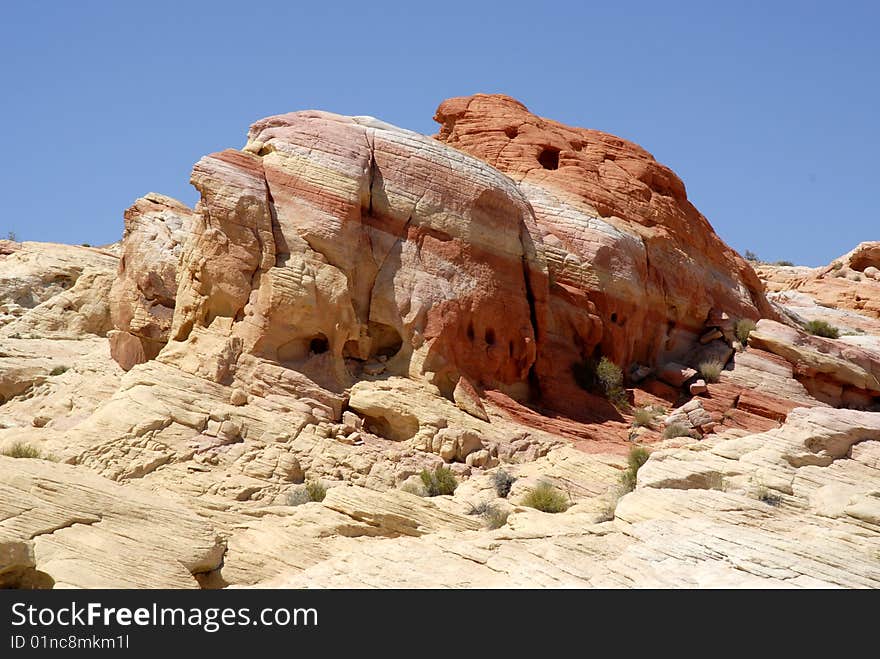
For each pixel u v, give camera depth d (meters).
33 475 19.66
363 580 18.84
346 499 22.31
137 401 26.84
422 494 26.45
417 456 27.94
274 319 28.94
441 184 32.06
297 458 26.62
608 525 20.58
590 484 27.00
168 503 20.23
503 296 32.12
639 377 35.41
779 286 58.22
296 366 29.05
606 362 33.69
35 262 43.41
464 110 39.34
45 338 38.50
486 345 31.53
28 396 32.78
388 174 31.66
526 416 30.61
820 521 20.34
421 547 20.03
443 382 30.39
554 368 33.12
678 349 37.75
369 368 30.02
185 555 19.17
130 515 19.61
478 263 31.88
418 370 30.00
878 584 17.97
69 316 39.44
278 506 23.34
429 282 30.92
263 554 20.20
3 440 26.36
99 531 19.14
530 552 19.38
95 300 39.69
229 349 28.34
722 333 38.22
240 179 29.69
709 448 23.28
